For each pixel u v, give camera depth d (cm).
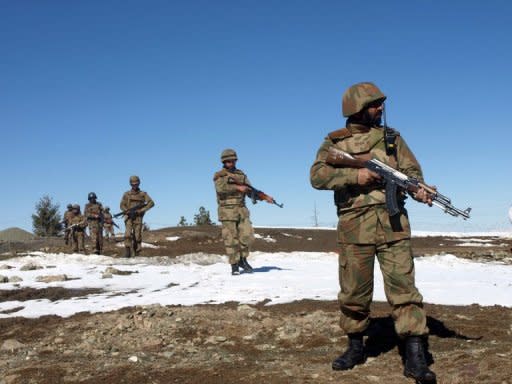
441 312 746
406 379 498
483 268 1338
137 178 1803
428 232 3447
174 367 577
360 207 509
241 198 1249
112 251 2272
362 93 519
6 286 1130
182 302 893
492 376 476
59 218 3888
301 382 507
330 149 527
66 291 1075
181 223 3831
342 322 542
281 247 2420
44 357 644
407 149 529
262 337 680
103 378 552
